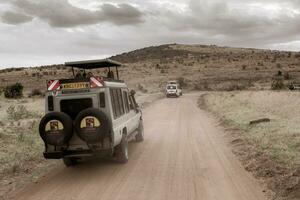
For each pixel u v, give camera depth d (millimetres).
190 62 137000
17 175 10367
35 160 12172
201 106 33000
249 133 14789
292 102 25141
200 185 8766
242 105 26750
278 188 8156
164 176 9664
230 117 20547
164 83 80250
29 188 9141
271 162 10109
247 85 66125
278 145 11852
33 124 18953
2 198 8406
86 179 9734
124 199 8008
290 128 14469
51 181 9695
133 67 117812
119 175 9977
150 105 35219
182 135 16297
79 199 8133
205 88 70438
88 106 10250
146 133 17312
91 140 9688
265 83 69438
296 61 122938
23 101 38938
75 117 10367
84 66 12906
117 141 10508
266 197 7727
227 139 14617
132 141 15156
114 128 10164
